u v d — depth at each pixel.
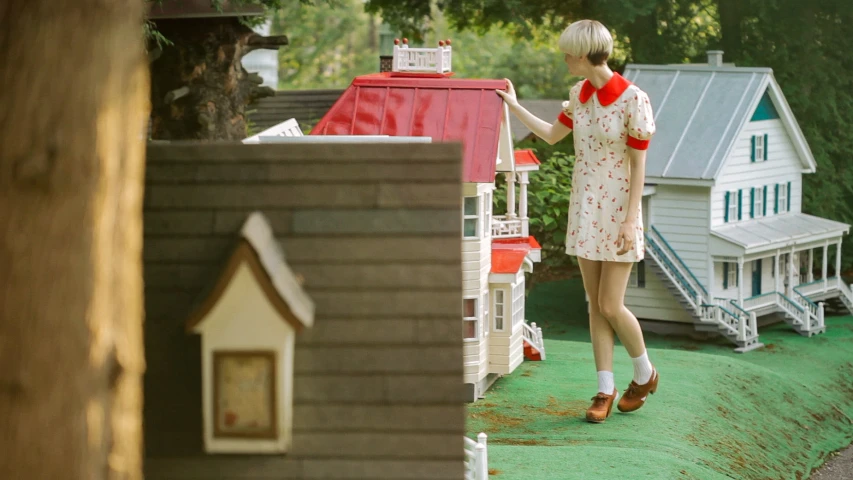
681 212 23.89
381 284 5.77
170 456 5.73
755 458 13.20
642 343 11.93
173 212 5.93
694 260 23.84
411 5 27.77
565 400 13.18
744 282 24.98
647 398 13.47
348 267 5.80
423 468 5.63
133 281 5.31
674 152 23.81
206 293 5.69
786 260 26.16
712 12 30.16
